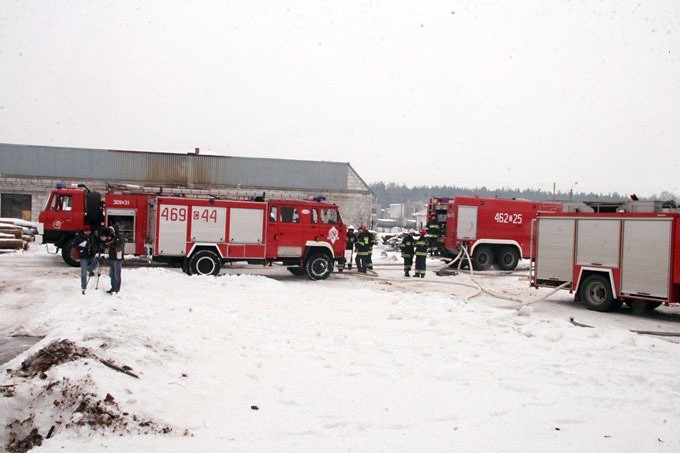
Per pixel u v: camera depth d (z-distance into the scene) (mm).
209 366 7047
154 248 17844
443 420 5477
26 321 10359
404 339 9234
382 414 5613
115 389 5488
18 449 4988
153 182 40625
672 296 13008
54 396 5348
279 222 18828
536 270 15812
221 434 5004
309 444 4797
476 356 8148
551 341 9305
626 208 14367
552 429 5227
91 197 19141
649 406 5949
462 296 15852
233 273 20844
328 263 19297
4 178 37312
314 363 7516
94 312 9195
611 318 13320
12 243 25062
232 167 42062
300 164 43156
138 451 4551
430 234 24906
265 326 9938
